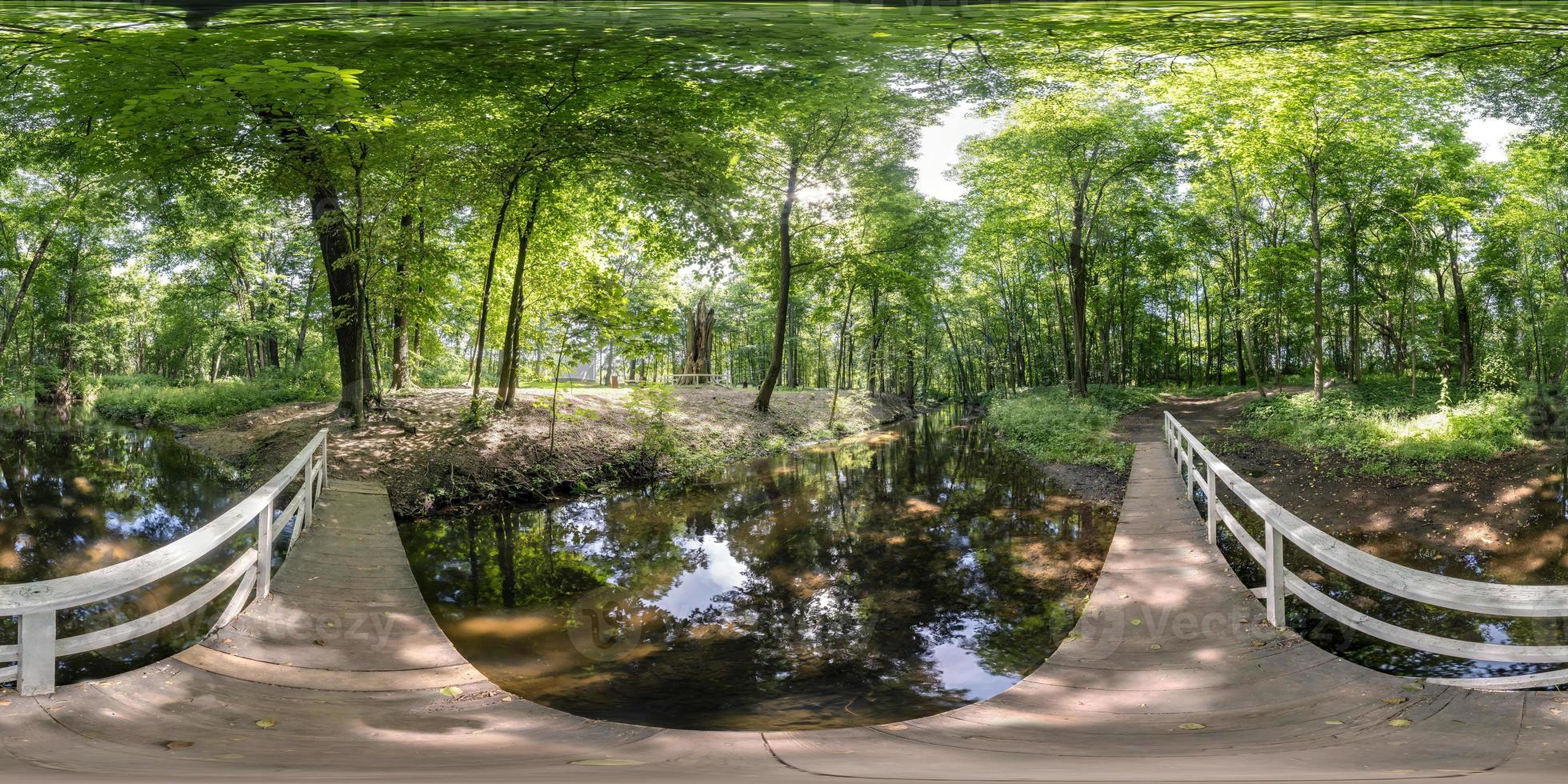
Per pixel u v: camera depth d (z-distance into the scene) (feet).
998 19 18.74
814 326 119.85
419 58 24.58
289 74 21.42
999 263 102.12
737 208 51.24
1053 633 15.81
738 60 27.50
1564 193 59.62
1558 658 9.87
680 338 113.60
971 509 28.86
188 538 12.14
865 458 45.47
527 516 29.17
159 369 124.77
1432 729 8.98
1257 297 61.77
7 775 6.94
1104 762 7.75
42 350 85.05
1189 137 56.03
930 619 16.89
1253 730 9.47
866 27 19.85
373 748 8.84
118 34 18.88
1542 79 28.14
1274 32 19.15
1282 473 33.09
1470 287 71.36
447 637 15.49
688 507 30.63
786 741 9.25
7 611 9.71
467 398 42.88
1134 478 31.78
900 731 9.77
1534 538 22.61
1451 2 16.70
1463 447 32.60
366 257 34.04
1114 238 79.97
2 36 18.30
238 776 7.01
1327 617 16.58
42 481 33.24
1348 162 56.85
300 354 78.02
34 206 61.26
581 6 19.52
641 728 9.94
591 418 41.34
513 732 9.80
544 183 37.11
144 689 10.66
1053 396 75.20
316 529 22.35
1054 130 62.85
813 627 16.47
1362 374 85.76
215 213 48.47
